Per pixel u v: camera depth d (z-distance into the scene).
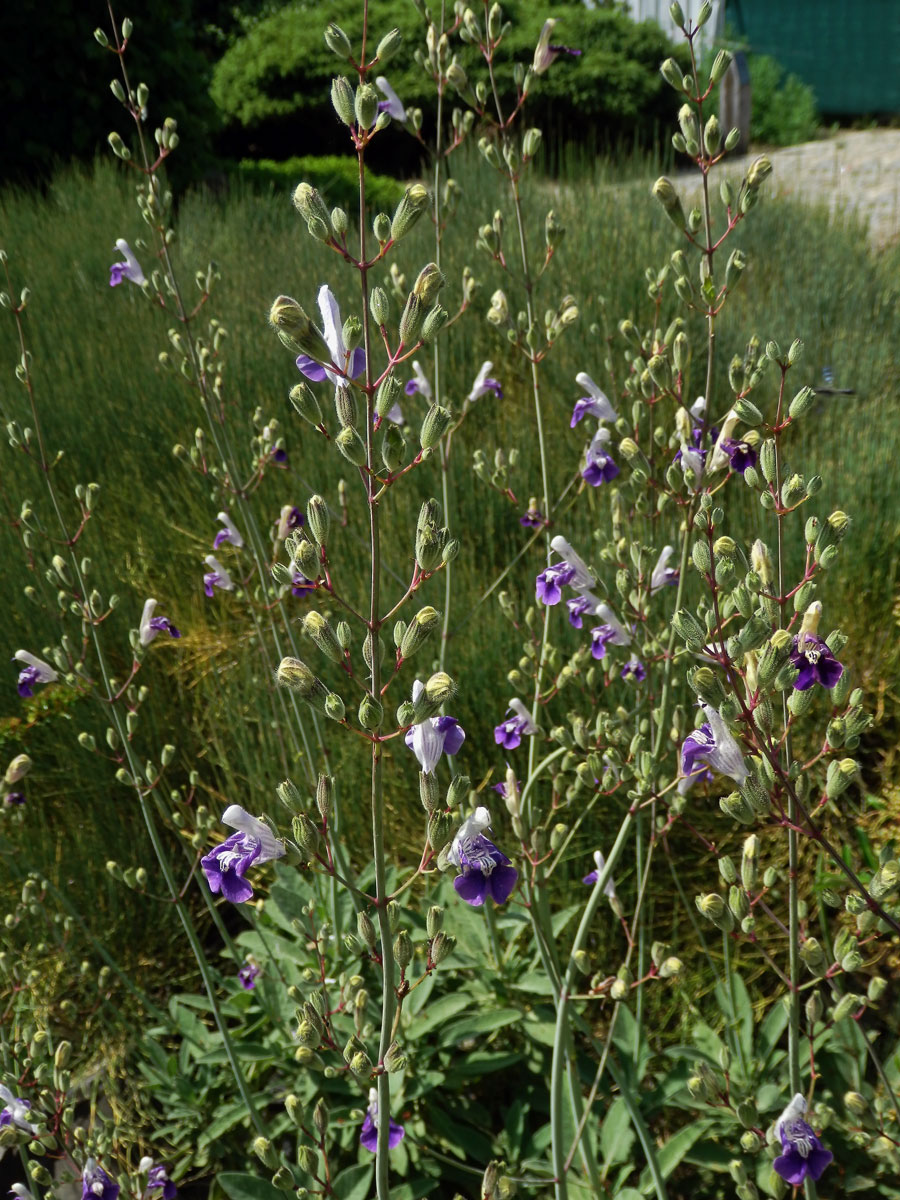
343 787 4.06
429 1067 3.13
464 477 5.55
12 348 7.38
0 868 3.87
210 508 5.62
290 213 10.49
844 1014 2.10
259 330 7.24
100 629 4.89
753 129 18.03
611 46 17.06
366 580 4.90
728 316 7.02
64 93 11.36
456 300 7.30
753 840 2.09
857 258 8.36
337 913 3.34
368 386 1.79
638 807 2.56
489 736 4.14
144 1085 3.27
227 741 4.44
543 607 4.52
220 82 19.11
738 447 2.52
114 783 4.30
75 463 5.82
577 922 3.63
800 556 4.60
